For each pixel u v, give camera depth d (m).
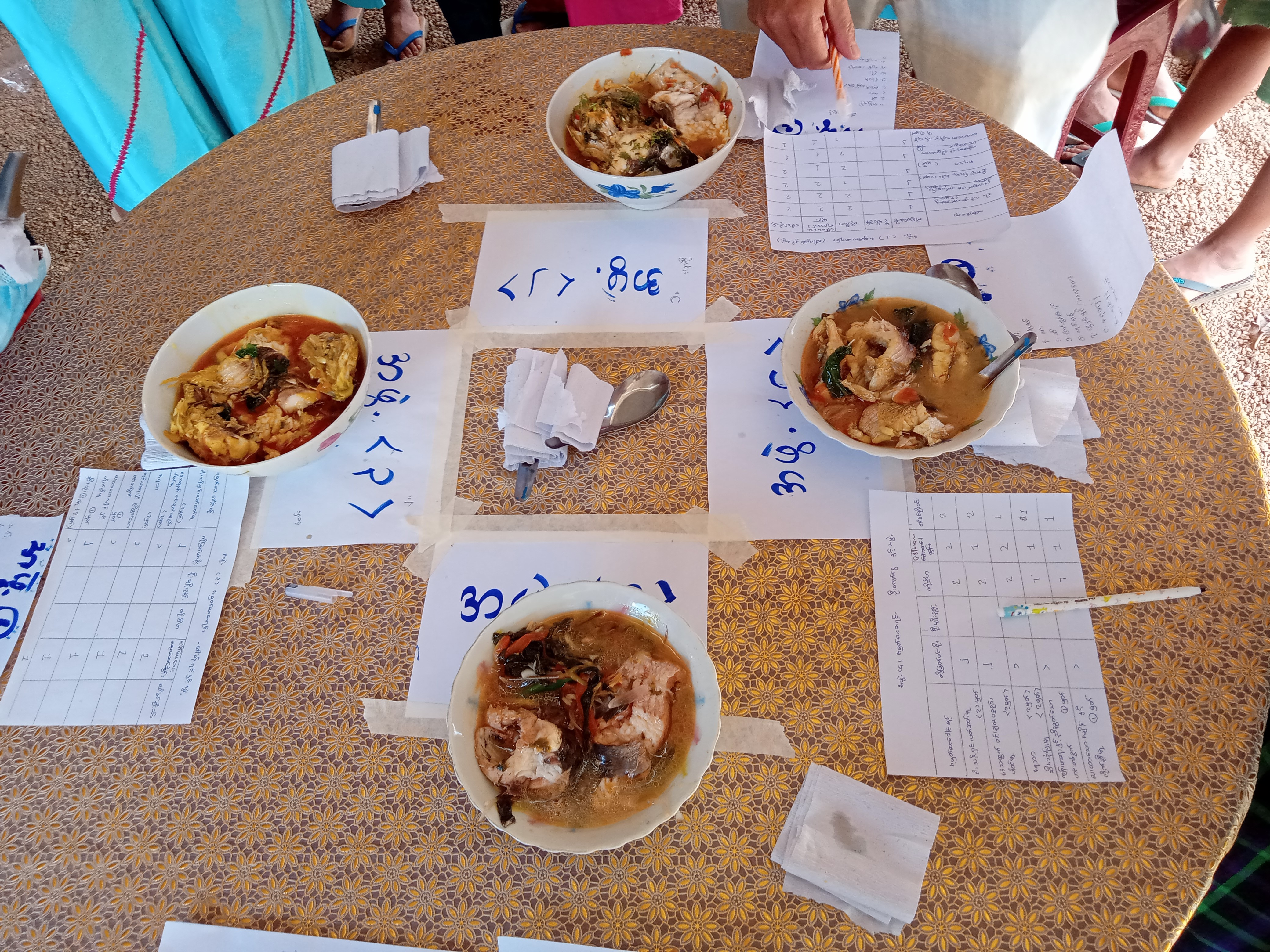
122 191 2.05
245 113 2.03
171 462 1.01
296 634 0.89
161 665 0.88
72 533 0.97
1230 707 0.76
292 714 0.84
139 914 0.74
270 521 0.97
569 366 1.07
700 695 0.74
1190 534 0.86
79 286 1.22
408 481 0.99
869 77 1.33
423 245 1.22
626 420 1.00
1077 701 0.78
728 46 1.42
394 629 0.88
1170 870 0.69
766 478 0.95
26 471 1.04
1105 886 0.69
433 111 1.40
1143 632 0.81
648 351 1.08
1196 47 2.46
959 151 1.24
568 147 1.23
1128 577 0.85
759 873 0.72
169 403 1.00
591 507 0.95
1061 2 1.54
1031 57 1.64
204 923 0.73
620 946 0.70
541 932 0.71
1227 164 2.45
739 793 0.76
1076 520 0.89
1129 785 0.73
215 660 0.88
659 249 1.18
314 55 2.17
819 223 1.18
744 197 1.23
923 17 1.74
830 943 0.69
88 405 1.09
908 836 0.72
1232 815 0.71
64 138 2.88
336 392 1.00
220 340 1.07
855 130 1.29
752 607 0.86
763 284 1.13
